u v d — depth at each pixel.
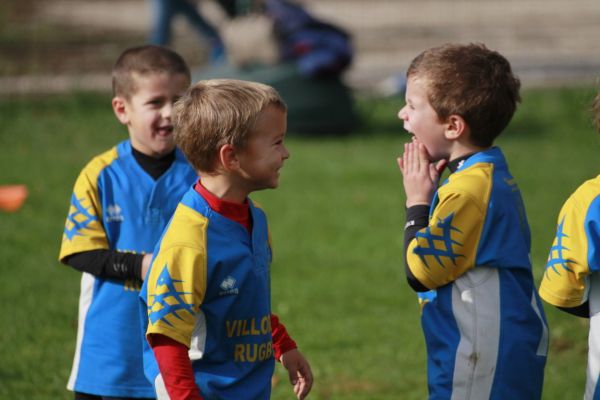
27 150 37.91
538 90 49.66
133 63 12.37
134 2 80.81
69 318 20.73
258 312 10.27
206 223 10.00
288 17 40.16
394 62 57.59
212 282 9.88
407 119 11.09
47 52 59.44
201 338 10.02
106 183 12.36
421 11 77.12
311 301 21.75
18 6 75.75
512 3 80.06
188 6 46.31
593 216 10.19
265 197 31.33
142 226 12.30
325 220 28.62
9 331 19.78
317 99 40.12
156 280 9.74
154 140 12.33
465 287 10.52
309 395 16.56
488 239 10.47
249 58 40.28
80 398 12.44
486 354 10.39
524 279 10.74
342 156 37.22
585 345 18.89
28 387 16.86
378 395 16.62
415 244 10.51
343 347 19.05
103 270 11.95
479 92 10.66
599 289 10.38
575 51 59.81
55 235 26.97
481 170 10.66
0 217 28.62
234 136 9.92
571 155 37.03
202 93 10.12
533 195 30.72
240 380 10.13
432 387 10.69
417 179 10.94
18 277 23.39
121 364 12.12
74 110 45.16
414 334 19.72
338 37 40.44
